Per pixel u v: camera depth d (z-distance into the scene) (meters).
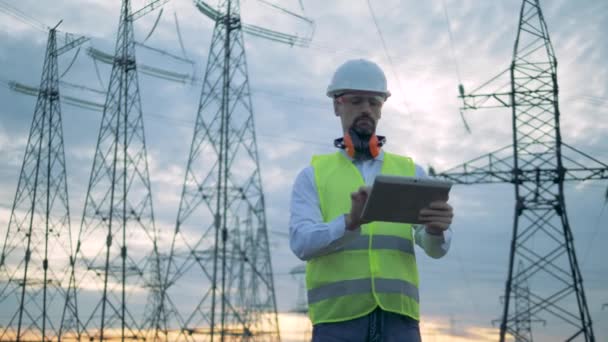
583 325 40.97
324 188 5.75
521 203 44.06
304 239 5.36
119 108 62.81
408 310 5.50
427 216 5.03
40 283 64.62
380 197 4.91
